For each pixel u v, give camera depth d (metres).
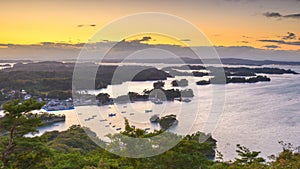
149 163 7.77
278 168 9.34
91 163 8.95
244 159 10.09
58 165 8.66
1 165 7.44
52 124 14.57
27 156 8.48
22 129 8.22
